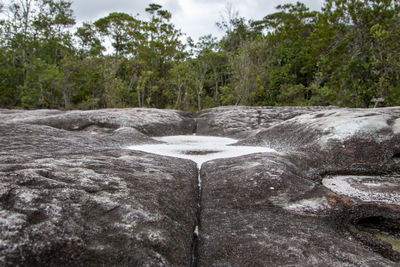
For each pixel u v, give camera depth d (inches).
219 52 1112.8
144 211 91.3
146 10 1099.3
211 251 91.7
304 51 982.4
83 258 68.7
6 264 60.1
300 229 100.0
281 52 1027.3
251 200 121.6
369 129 194.4
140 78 936.3
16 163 112.2
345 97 688.4
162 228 87.2
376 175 170.9
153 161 157.2
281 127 279.1
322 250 86.6
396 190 145.3
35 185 88.2
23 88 975.6
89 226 77.9
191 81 1005.8
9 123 226.2
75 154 152.9
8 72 1070.4
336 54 721.6
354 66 673.0
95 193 94.3
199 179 161.0
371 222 123.4
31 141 183.5
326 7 725.9
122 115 394.6
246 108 501.0
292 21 1155.9
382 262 83.0
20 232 67.1
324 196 125.9
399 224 118.8
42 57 1176.8
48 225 71.9
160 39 1080.2
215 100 1048.2
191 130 452.8
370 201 131.1
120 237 77.4
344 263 80.4
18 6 1173.7
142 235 80.1
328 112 264.2
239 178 136.9
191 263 90.4
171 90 1056.2
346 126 203.5
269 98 912.3
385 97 571.8
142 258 72.9
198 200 132.3
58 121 346.3
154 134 380.8
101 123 363.9
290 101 882.8
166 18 1090.1
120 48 1236.5
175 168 153.2
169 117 457.7
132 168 133.3
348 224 112.3
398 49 545.0
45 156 135.3
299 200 121.4
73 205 83.4
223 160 178.4
